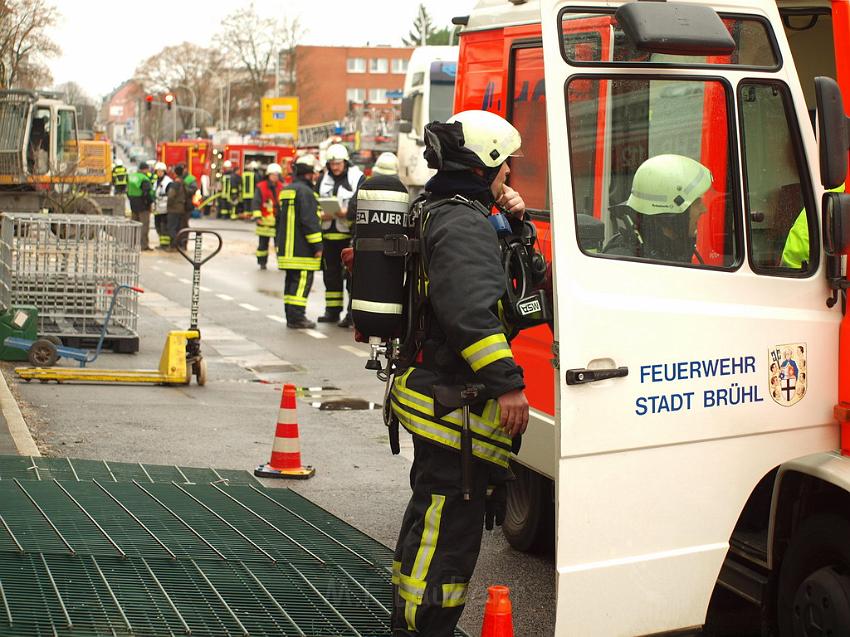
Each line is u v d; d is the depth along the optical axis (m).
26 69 42.44
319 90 109.12
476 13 6.62
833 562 3.88
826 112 3.62
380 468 7.67
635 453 3.71
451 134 3.81
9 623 4.24
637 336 3.70
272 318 15.83
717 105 3.91
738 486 3.88
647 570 3.74
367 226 3.84
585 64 3.71
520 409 3.61
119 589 4.75
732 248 3.91
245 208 44.62
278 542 5.73
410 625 3.82
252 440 8.32
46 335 11.10
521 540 5.87
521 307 3.79
